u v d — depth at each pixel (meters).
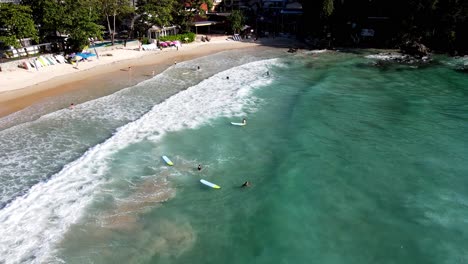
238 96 40.44
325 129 31.59
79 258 17.34
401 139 29.50
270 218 20.25
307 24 78.44
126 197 22.25
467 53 61.47
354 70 53.28
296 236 18.84
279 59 61.84
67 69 52.34
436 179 23.67
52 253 17.59
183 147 28.64
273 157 26.98
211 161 26.56
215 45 76.81
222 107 37.00
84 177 24.17
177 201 21.94
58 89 43.22
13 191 22.55
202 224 19.89
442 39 63.56
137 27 74.00
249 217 20.42
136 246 18.17
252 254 17.66
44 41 57.91
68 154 27.27
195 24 84.00
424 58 60.12
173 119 33.78
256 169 25.39
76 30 56.06
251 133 31.08
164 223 19.95
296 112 35.53
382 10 69.81
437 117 33.97
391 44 70.00
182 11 78.56
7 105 37.69
